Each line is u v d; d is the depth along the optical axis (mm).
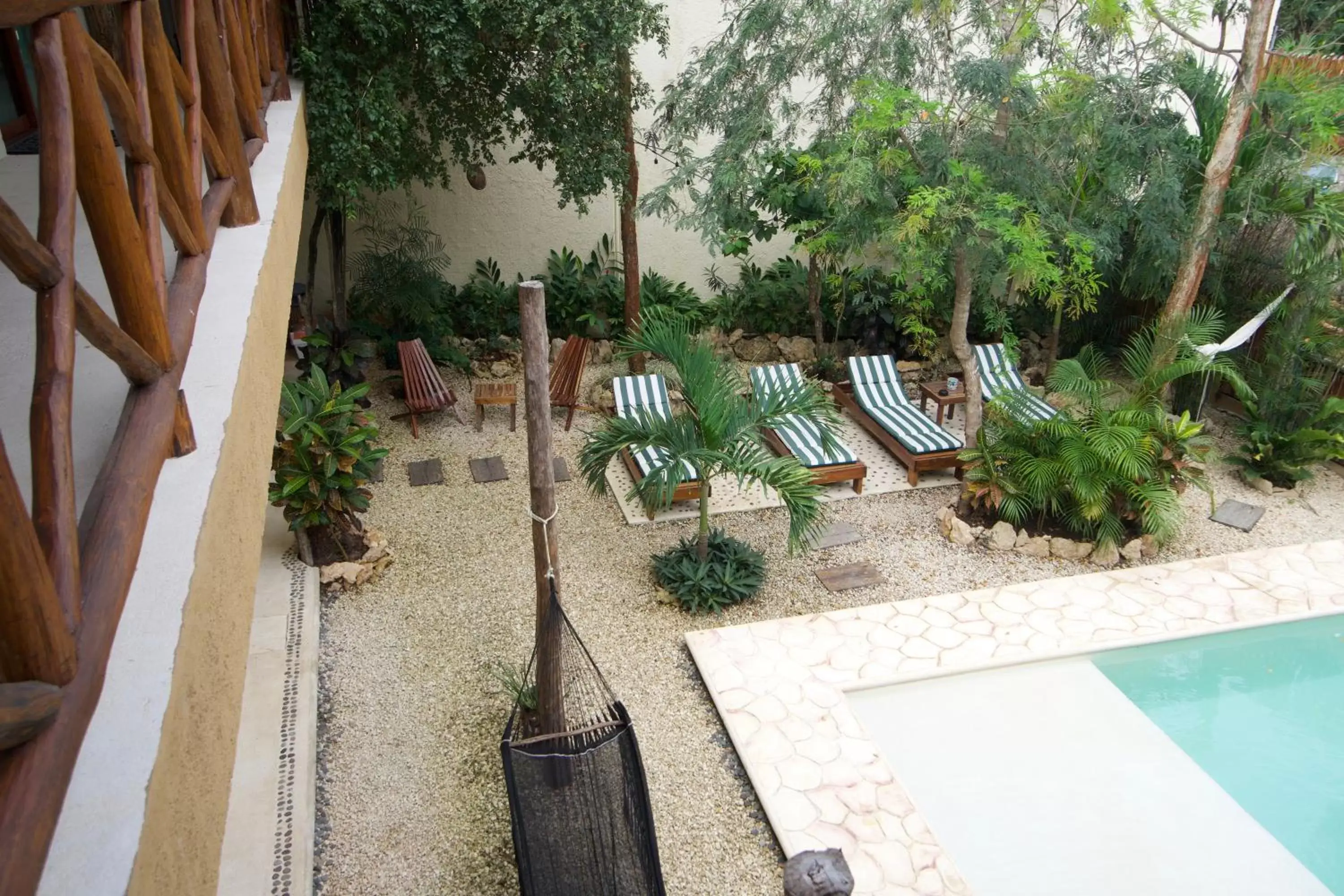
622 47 8336
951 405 10227
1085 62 7961
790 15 8031
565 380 10016
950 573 7508
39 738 1330
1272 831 5203
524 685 5613
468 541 7777
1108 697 6207
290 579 6949
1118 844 5102
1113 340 11602
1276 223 9367
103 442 2186
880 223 7844
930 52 7785
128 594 1801
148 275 2027
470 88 8352
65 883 1293
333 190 8055
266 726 5488
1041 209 7828
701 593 6934
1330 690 6363
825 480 8500
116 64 2357
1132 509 7844
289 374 9922
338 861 4781
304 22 7352
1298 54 9297
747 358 11914
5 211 1355
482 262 11875
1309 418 8891
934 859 4801
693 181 11031
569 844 4277
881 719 5953
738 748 5535
